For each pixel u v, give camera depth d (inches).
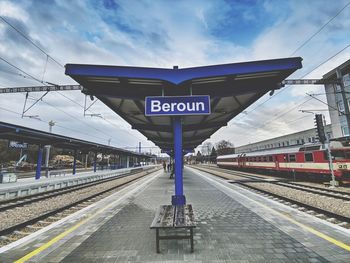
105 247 158.9
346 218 225.6
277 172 936.3
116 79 250.4
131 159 2436.0
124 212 263.9
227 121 470.6
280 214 243.8
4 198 438.0
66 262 137.1
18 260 140.5
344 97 672.4
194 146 1119.0
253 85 279.9
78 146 991.0
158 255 144.4
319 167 610.5
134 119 442.9
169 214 180.9
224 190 439.8
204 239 170.7
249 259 136.8
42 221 247.8
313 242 162.7
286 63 236.2
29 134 631.8
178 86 270.5
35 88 587.5
